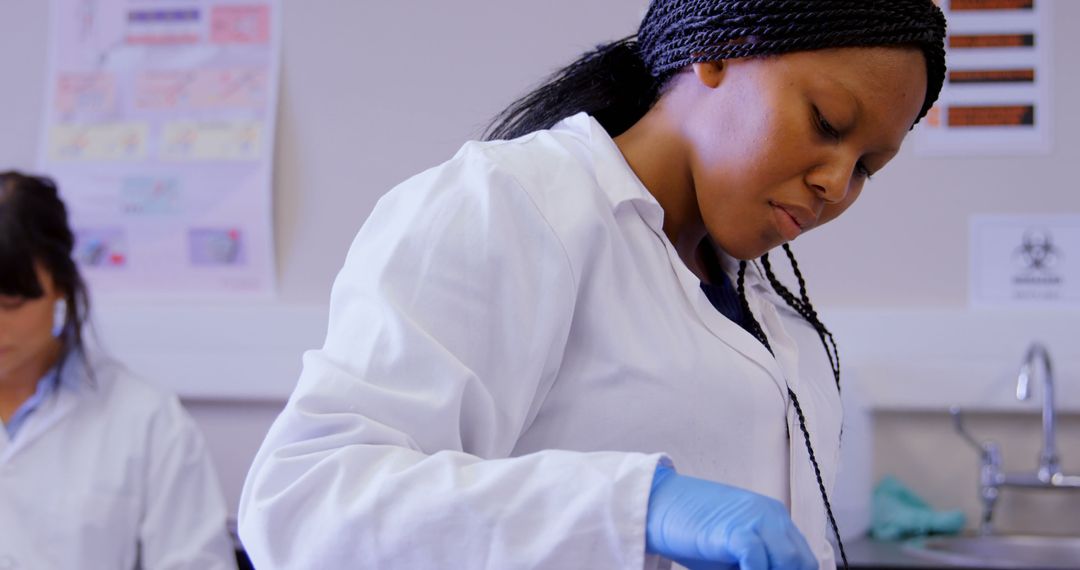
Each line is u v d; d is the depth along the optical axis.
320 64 2.60
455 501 0.72
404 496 0.73
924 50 0.87
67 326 2.21
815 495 1.04
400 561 0.73
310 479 0.76
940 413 2.42
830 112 0.85
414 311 0.81
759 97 0.86
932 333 2.39
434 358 0.79
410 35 2.57
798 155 0.86
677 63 0.92
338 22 2.60
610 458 0.74
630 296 0.90
